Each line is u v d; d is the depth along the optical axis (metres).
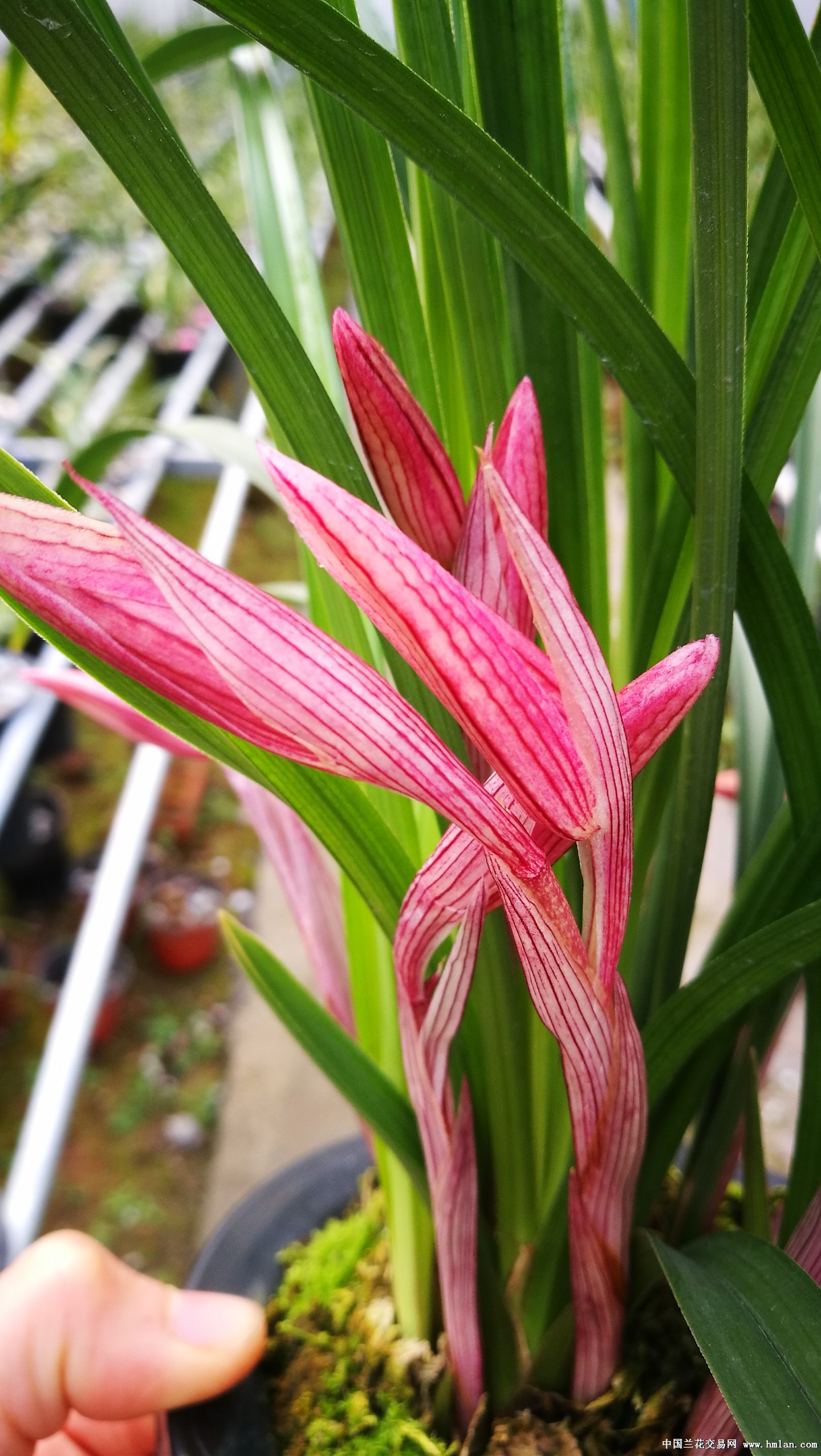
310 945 0.20
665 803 0.15
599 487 0.16
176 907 0.72
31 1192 0.29
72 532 0.10
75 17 0.09
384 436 0.12
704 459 0.11
